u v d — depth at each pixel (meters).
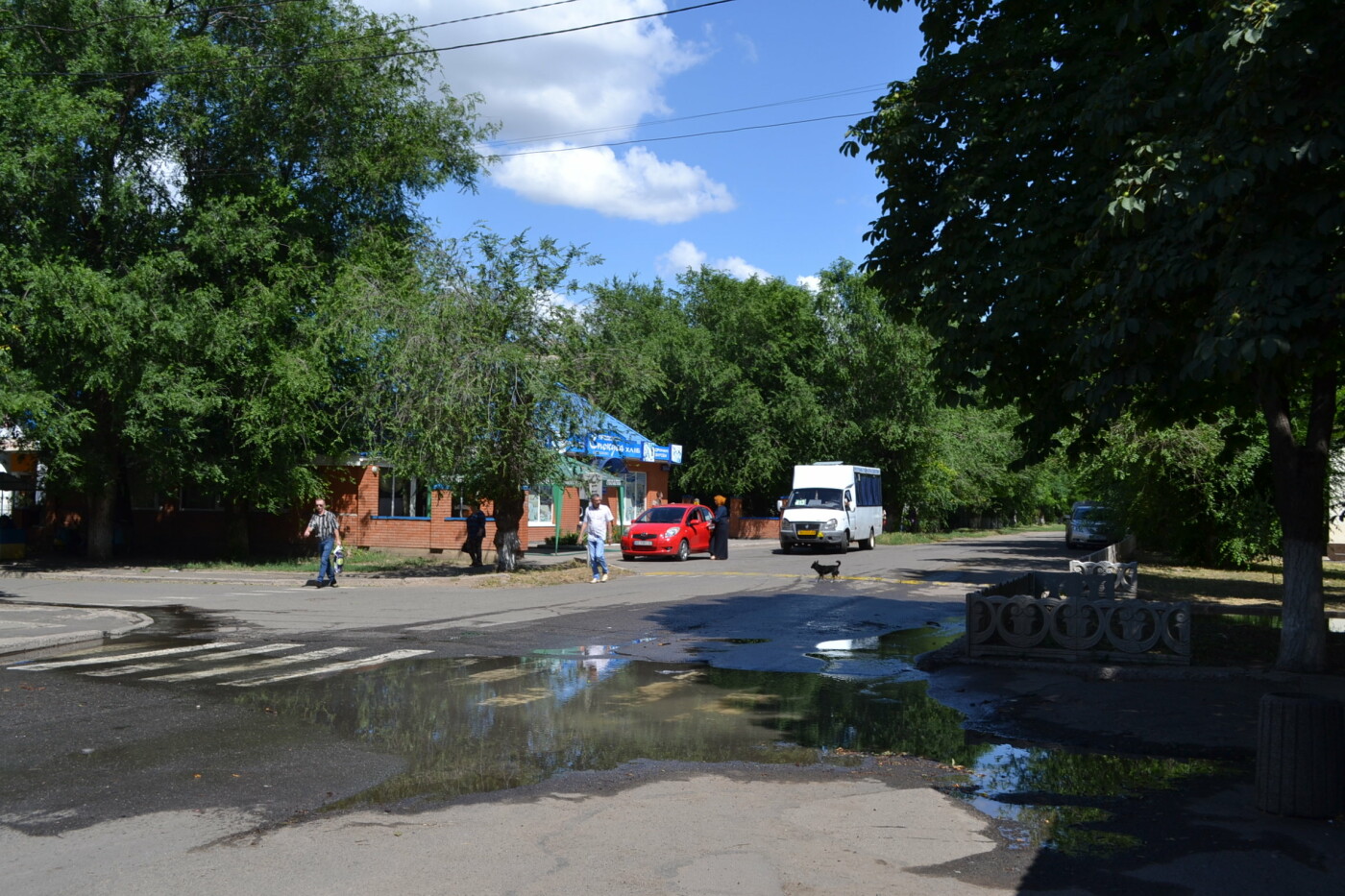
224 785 6.32
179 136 26.14
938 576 23.62
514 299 21.86
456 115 30.44
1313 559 10.30
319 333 25.33
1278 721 5.91
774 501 53.00
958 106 10.80
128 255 25.58
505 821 5.62
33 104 22.81
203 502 33.06
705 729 8.02
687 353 48.12
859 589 20.41
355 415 26.78
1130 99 8.66
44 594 19.22
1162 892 4.68
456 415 20.98
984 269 10.03
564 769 6.74
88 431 25.56
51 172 23.27
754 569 26.16
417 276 22.81
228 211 25.59
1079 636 10.99
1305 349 7.21
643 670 10.81
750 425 47.84
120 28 24.22
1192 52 7.67
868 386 47.59
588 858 5.05
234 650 12.09
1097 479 29.58
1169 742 7.71
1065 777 6.71
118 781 6.39
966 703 9.18
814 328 48.47
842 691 9.72
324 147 28.42
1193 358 7.88
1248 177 7.25
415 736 7.67
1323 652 10.28
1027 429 10.78
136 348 24.11
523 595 19.03
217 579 22.98
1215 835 5.51
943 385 10.78
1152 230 8.34
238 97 26.25
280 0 26.64
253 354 26.45
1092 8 10.33
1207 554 27.52
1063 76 10.21
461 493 22.64
